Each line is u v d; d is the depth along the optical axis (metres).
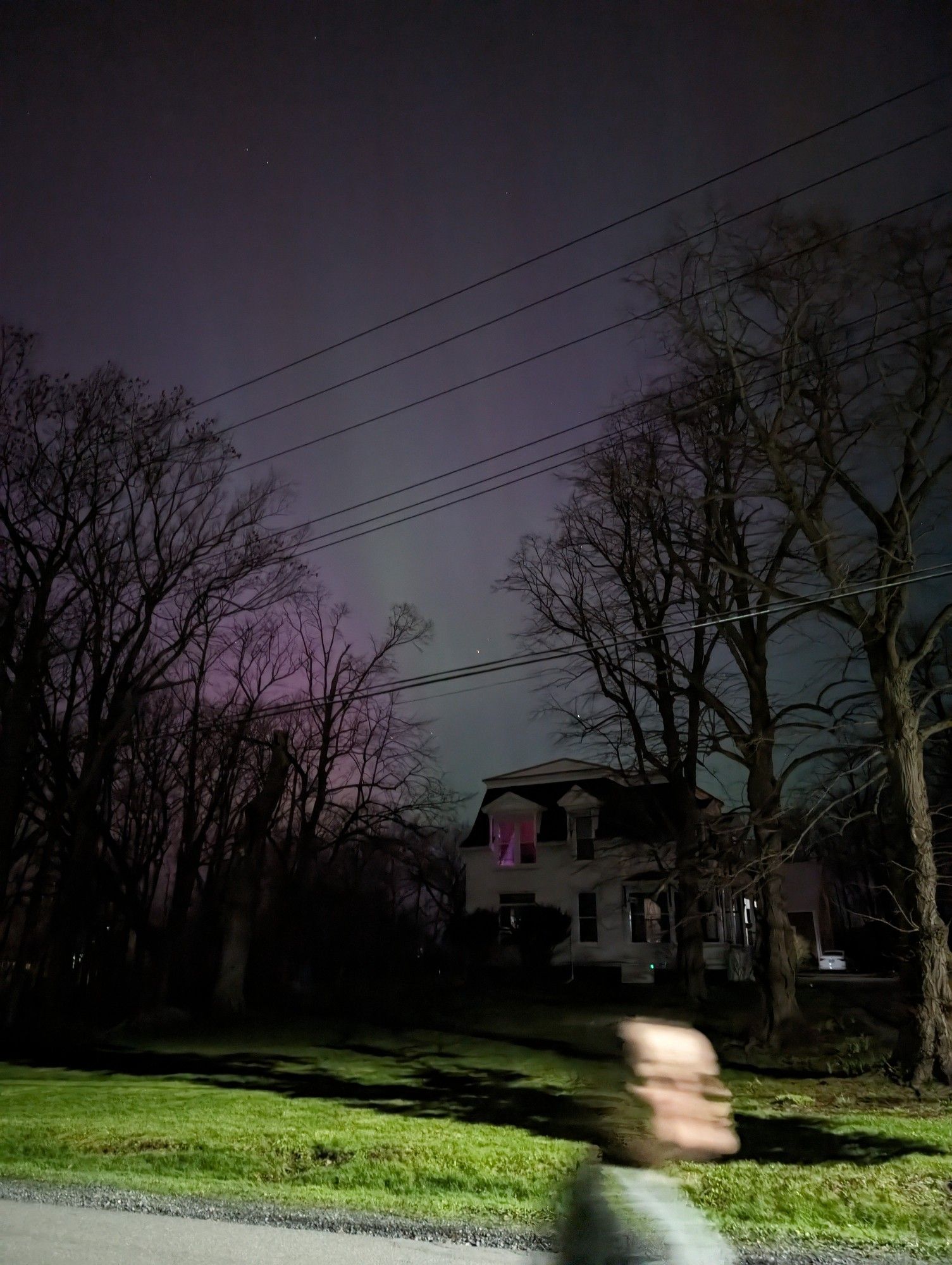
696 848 22.38
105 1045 22.31
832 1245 6.84
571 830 41.12
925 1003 14.73
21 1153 10.24
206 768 36.31
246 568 29.12
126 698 28.38
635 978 37.28
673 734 25.67
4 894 25.44
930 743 24.33
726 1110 2.64
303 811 37.59
